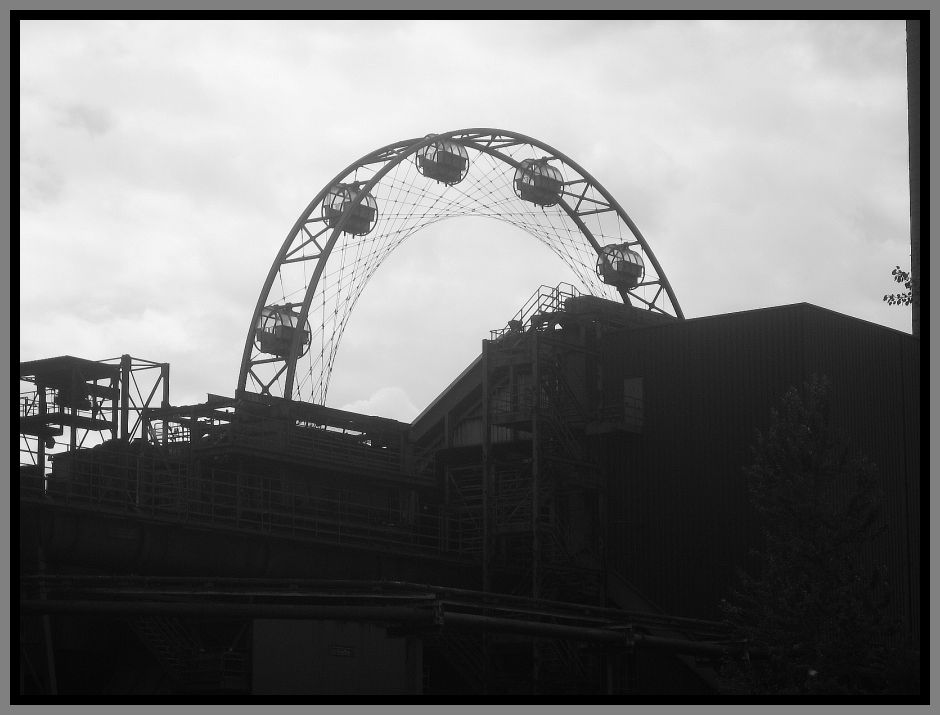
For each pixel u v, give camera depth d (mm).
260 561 72125
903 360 81375
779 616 53094
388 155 98062
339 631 61000
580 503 79562
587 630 56281
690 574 75000
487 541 77438
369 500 83625
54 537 63656
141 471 69875
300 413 82625
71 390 74438
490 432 79250
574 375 81875
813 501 54812
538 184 102125
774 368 74750
